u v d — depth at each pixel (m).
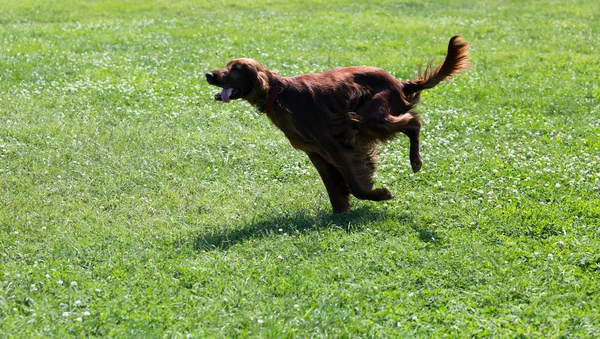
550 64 15.84
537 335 5.29
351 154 7.71
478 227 7.39
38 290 5.95
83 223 7.66
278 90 7.42
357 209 7.95
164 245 7.09
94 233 7.39
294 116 7.45
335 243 6.95
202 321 5.49
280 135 10.97
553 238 7.05
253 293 5.90
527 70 15.43
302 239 7.05
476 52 17.23
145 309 5.64
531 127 11.24
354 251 6.79
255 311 5.61
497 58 16.47
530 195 8.34
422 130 11.15
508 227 7.32
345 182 7.91
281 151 10.16
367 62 16.05
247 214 8.00
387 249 6.84
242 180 9.15
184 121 11.59
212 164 9.72
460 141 10.70
